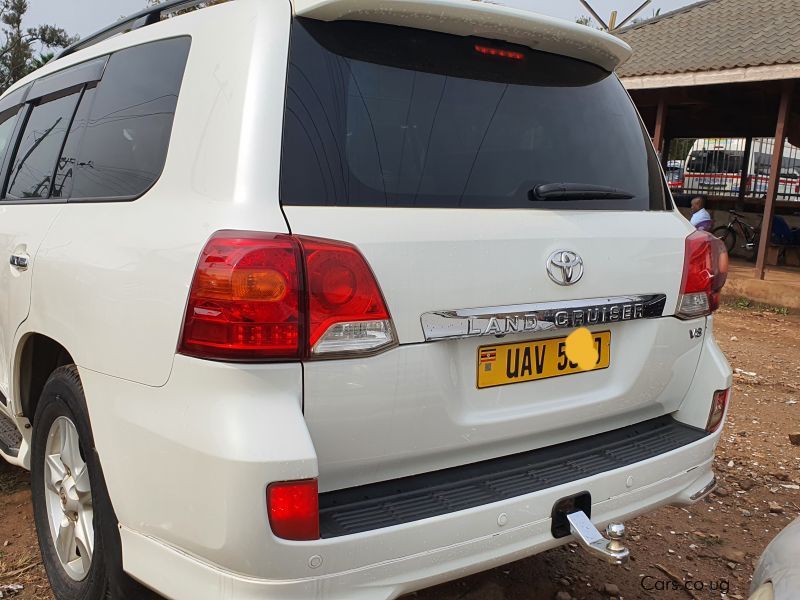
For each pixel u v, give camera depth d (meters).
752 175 15.43
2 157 3.29
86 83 2.70
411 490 1.93
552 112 2.37
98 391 2.00
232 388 1.66
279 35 1.90
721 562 3.08
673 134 16.09
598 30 2.39
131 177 2.21
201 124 1.97
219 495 1.63
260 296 1.66
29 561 2.78
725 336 8.04
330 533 1.69
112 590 2.02
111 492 1.95
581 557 3.06
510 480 2.04
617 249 2.25
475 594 2.72
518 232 2.04
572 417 2.23
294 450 1.62
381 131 1.96
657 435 2.46
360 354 1.75
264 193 1.75
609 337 2.30
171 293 1.78
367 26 2.03
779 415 5.10
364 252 1.77
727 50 10.55
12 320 2.65
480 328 1.95
